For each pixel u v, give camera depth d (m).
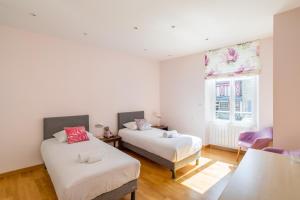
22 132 3.09
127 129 4.32
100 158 2.23
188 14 2.48
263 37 3.43
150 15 2.51
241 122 4.04
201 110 4.53
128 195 2.43
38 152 3.27
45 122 3.28
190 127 4.80
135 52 4.54
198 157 3.40
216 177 2.89
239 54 3.82
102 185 1.88
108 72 4.29
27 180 2.80
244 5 2.24
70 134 3.14
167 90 5.39
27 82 3.13
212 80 4.53
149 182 2.73
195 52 4.52
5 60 2.91
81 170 1.91
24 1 2.14
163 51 4.42
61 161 2.19
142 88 5.11
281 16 2.44
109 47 4.09
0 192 2.45
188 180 2.79
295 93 2.35
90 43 3.81
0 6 2.26
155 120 5.50
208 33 3.21
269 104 3.46
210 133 4.55
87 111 3.93
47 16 2.54
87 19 2.64
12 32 2.96
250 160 1.43
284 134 2.44
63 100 3.57
